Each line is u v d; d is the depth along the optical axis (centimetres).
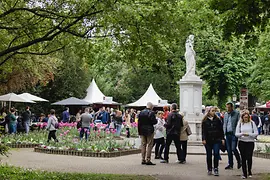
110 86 5862
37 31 1277
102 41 1291
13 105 4625
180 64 4594
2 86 3684
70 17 1158
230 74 4459
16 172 1144
